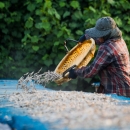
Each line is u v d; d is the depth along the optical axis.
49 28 14.48
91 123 5.02
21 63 15.34
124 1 15.06
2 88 9.92
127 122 5.04
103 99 7.68
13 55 15.76
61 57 14.66
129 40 14.81
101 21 9.62
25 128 5.27
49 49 15.02
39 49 15.01
